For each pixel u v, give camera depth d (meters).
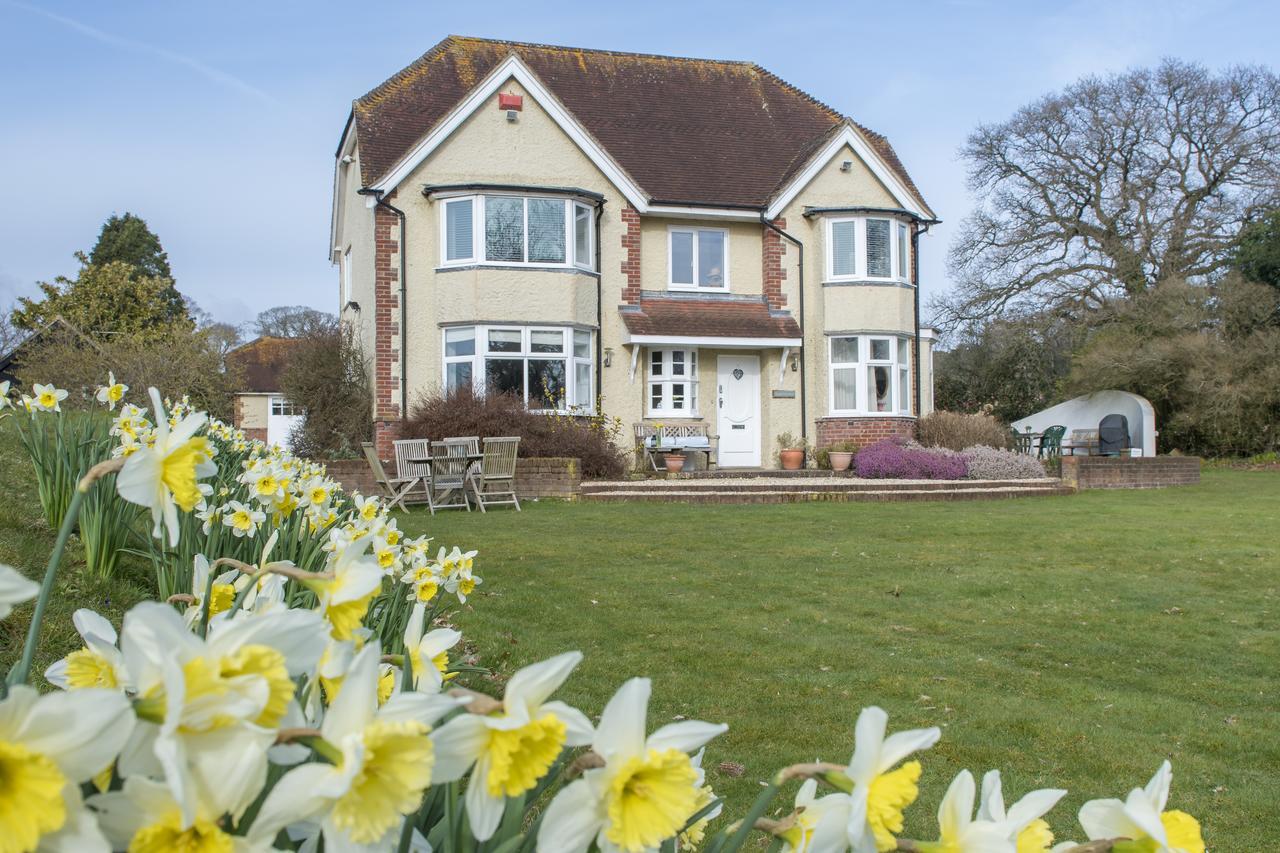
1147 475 21.20
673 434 21.39
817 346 22.67
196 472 1.57
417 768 1.09
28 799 0.90
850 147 23.05
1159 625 7.36
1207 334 31.75
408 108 21.86
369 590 1.38
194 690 1.05
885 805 1.24
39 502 7.14
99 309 34.91
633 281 21.61
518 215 20.27
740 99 25.59
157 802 1.05
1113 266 35.50
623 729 1.24
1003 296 37.00
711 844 1.62
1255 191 34.62
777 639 6.64
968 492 17.89
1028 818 1.39
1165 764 1.40
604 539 11.40
